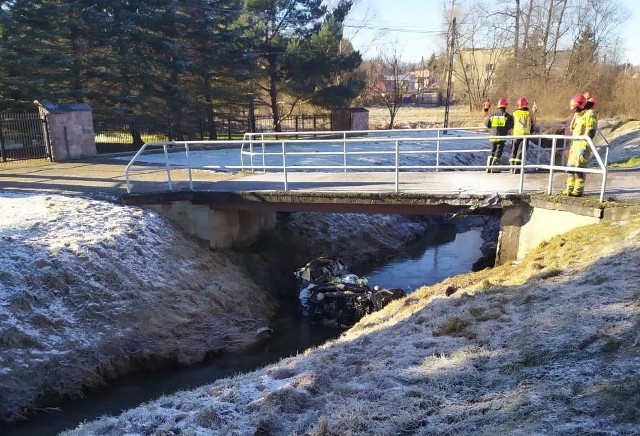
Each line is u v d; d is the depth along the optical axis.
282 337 10.80
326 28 32.78
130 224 11.57
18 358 7.97
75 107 19.80
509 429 3.45
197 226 12.59
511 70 43.09
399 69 62.69
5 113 21.92
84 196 13.15
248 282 12.42
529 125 12.51
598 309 5.06
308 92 33.50
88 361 8.59
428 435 3.79
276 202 11.65
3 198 12.70
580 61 39.22
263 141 11.59
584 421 3.28
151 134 29.20
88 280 9.64
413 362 5.26
